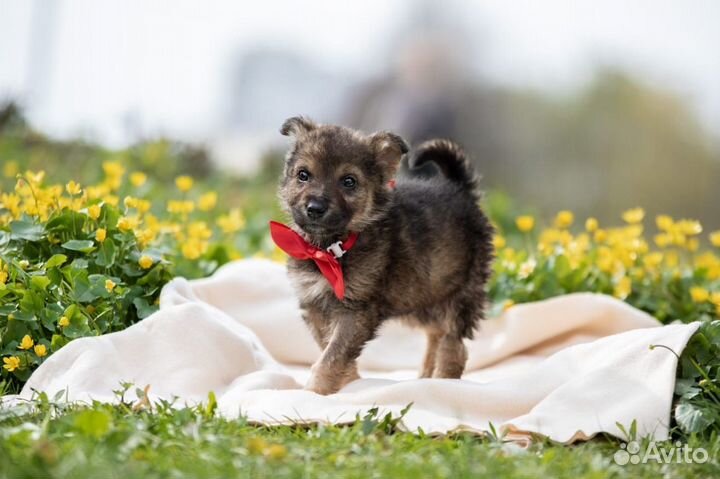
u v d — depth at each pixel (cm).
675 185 3106
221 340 803
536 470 570
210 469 535
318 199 788
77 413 626
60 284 829
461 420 691
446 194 909
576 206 3073
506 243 1545
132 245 899
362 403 714
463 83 2930
